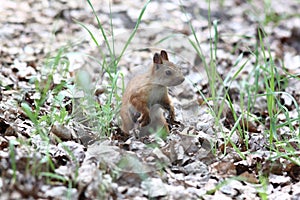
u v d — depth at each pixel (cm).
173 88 1048
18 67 1242
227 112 1121
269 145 997
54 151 873
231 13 1817
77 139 947
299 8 1975
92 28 1516
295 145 1002
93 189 763
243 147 986
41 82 1148
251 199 830
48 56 1245
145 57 1387
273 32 1727
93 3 1720
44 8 1636
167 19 1684
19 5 1642
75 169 813
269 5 1808
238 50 1540
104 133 953
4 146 870
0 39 1405
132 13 1681
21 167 795
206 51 1497
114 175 827
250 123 1091
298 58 1545
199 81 1288
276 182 885
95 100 1064
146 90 930
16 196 712
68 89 1098
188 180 864
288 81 1379
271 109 1014
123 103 951
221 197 818
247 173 888
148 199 786
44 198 738
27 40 1423
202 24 1691
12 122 964
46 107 1056
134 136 944
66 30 1508
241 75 1389
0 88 1101
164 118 954
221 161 912
